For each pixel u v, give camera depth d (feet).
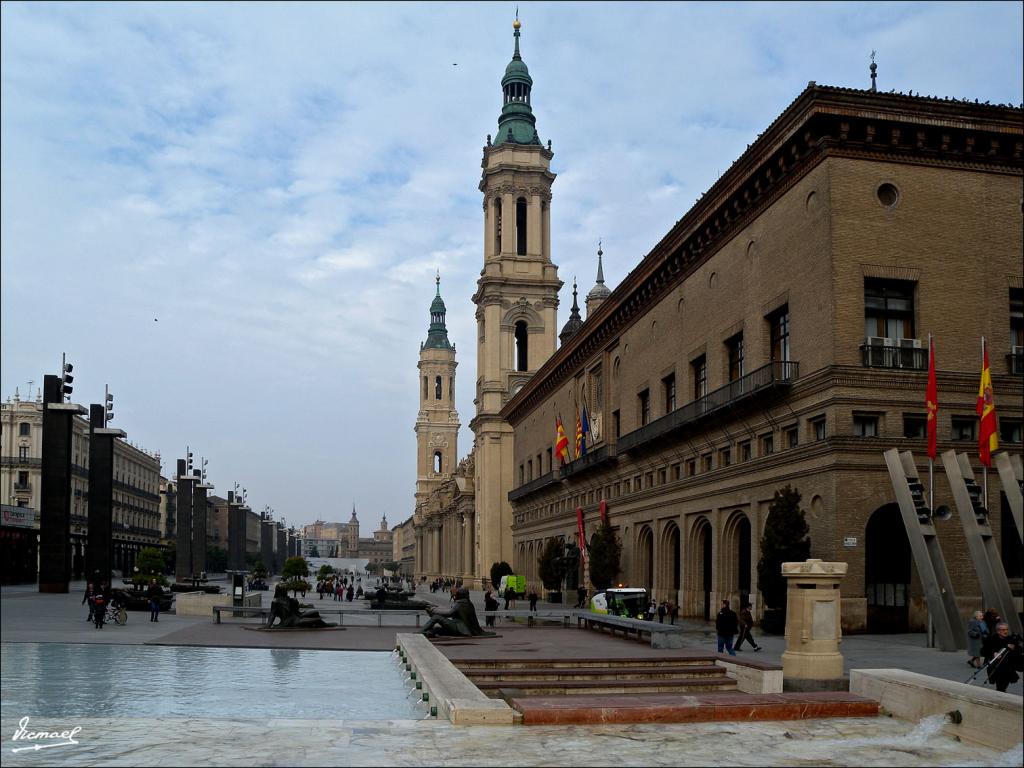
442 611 119.96
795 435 126.41
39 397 361.51
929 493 110.63
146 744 44.42
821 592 67.77
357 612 147.13
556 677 77.87
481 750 43.60
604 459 205.05
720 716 53.11
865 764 41.81
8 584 265.34
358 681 78.69
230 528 499.92
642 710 52.26
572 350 241.96
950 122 119.14
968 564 113.29
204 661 94.27
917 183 120.06
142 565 280.72
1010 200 122.52
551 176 387.55
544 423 291.38
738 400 133.80
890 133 118.73
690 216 157.28
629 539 195.42
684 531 162.09
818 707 54.60
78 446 369.30
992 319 119.96
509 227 380.17
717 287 152.25
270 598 250.98
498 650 98.27
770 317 135.44
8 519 263.29
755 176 134.31
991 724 45.65
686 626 138.72
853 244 116.98
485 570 363.97
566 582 238.48
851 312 115.85
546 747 44.60
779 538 117.08
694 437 157.48
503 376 374.43
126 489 456.45
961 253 119.96
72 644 108.06
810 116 117.08
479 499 376.48
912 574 116.06
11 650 102.17
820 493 115.75
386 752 42.80
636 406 194.39
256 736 46.32
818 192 120.16
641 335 191.83
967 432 118.42
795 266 125.80
